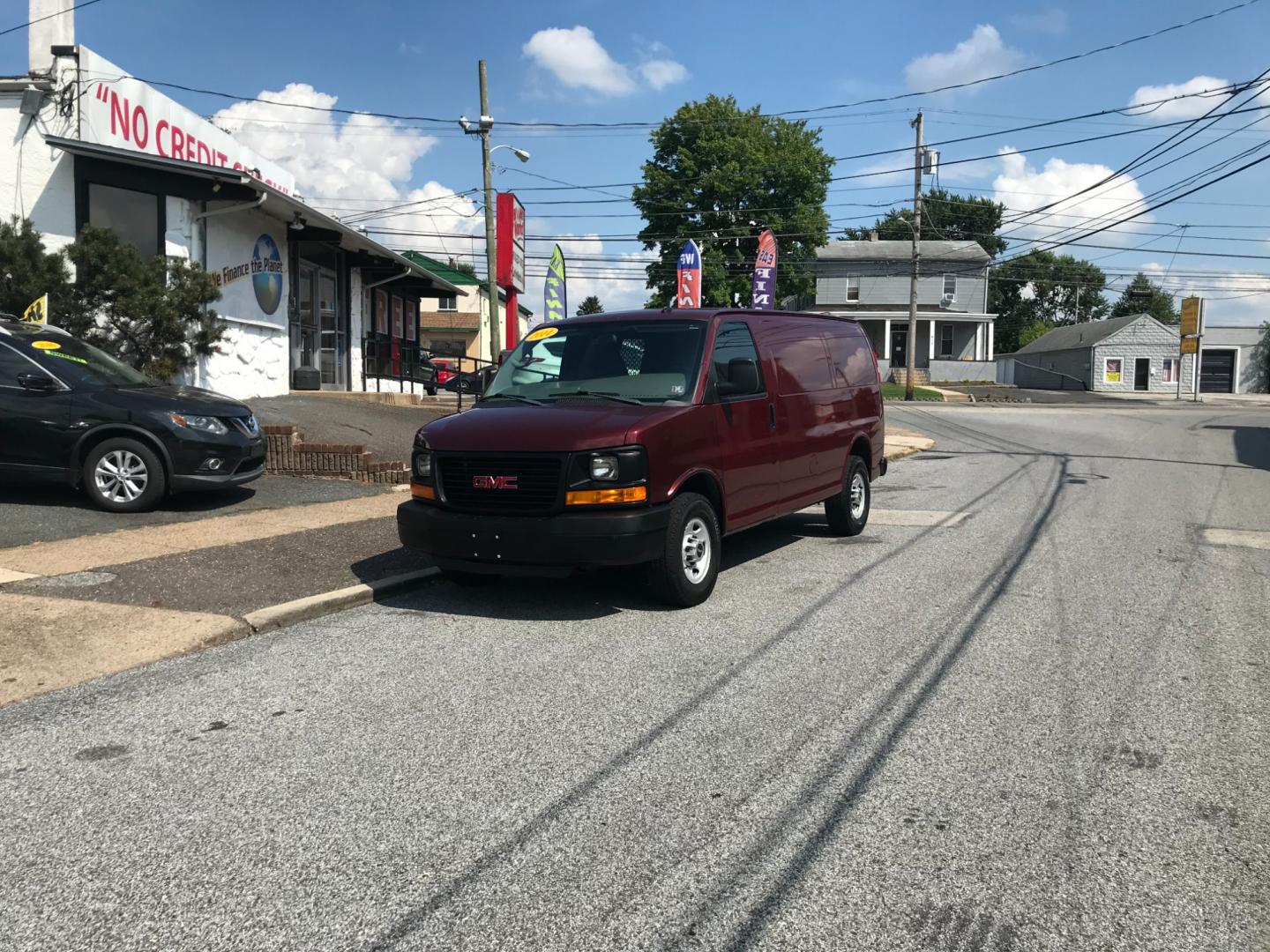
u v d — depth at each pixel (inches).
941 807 142.8
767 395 305.9
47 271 474.6
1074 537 368.5
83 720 178.4
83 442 356.2
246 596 258.4
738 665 211.9
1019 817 139.8
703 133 1953.7
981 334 2266.2
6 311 472.4
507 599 273.4
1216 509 442.9
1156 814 140.8
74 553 297.7
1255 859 128.4
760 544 359.9
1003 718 179.6
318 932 111.7
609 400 268.4
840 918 114.3
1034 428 1000.9
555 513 241.0
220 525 346.6
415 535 254.7
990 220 3115.2
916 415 1229.7
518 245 1037.2
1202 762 159.3
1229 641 230.1
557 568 243.3
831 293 2245.3
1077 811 141.8
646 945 109.0
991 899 118.3
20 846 131.7
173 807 143.6
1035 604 265.4
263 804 144.5
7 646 213.8
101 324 496.4
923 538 370.0
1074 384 2223.2
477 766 158.2
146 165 548.7
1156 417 1218.6
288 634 237.6
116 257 487.5
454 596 277.9
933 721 177.6
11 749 164.7
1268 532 379.2
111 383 369.4
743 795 147.1
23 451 355.6
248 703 187.8
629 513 240.4
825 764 158.4
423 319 2175.2
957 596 275.1
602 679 202.7
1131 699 189.6
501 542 241.8
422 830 136.2
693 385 271.3
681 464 256.5
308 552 309.6
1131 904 117.6
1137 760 160.4
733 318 300.8
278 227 691.4
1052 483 540.1
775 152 1967.3
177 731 173.5
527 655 219.9
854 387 374.6
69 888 121.4
